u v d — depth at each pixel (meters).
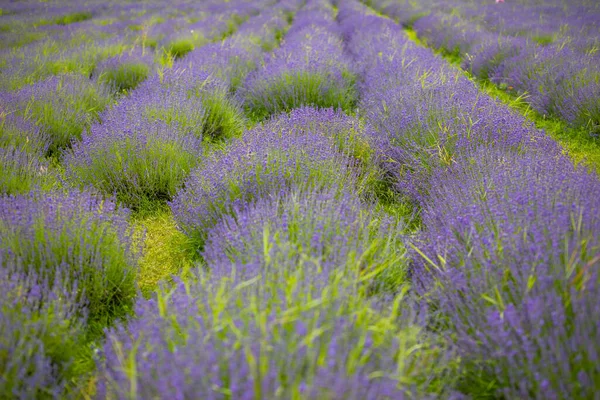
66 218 2.82
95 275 2.63
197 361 1.68
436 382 1.93
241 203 3.18
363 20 12.80
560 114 5.40
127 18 16.36
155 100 5.02
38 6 19.39
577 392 1.62
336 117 4.52
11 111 4.50
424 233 2.96
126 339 2.06
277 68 6.30
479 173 3.28
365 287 2.21
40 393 1.90
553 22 10.79
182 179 3.93
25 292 2.20
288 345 1.68
